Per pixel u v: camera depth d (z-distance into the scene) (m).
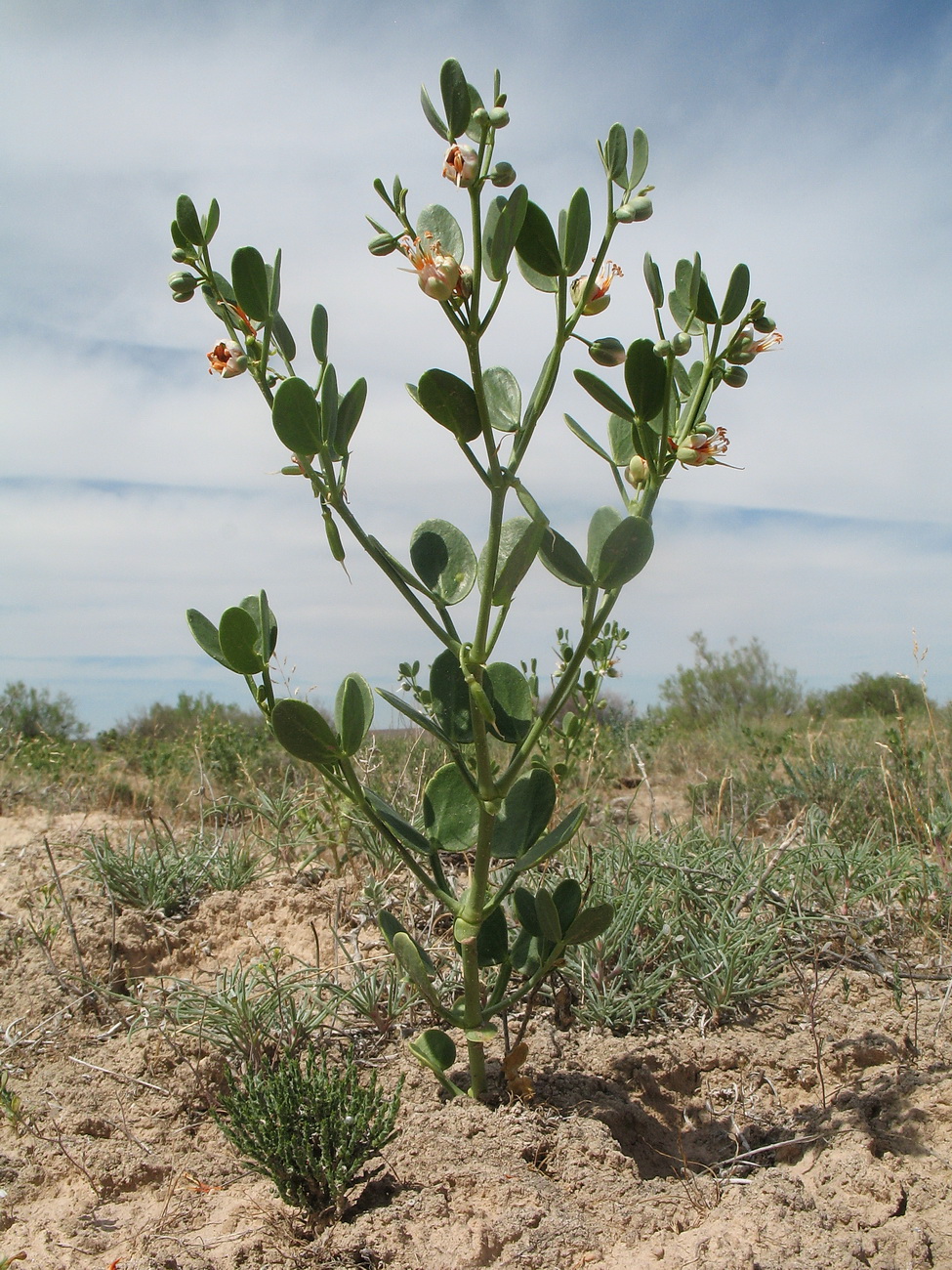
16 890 0.54
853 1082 0.38
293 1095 0.32
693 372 0.35
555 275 0.30
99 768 0.93
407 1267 0.28
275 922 0.51
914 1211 0.31
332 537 0.32
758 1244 0.28
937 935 0.48
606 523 0.32
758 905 0.46
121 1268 0.29
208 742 0.94
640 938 0.46
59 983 0.45
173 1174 0.34
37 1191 0.33
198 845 0.57
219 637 0.31
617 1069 0.38
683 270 0.35
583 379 0.30
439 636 0.31
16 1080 0.39
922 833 0.59
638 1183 0.32
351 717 0.32
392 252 0.30
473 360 0.29
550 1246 0.29
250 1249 0.29
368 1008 0.41
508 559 0.29
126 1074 0.39
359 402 0.32
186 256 0.32
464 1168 0.31
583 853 0.53
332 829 0.56
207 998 0.41
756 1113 0.37
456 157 0.28
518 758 0.32
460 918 0.34
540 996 0.43
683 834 0.59
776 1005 0.43
